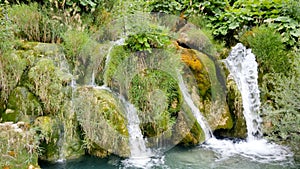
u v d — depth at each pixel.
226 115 4.81
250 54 5.30
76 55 4.74
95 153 4.09
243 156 4.21
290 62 4.84
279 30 5.58
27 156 3.45
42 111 4.01
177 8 6.15
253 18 5.85
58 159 3.93
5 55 4.03
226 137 4.83
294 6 5.55
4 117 3.91
